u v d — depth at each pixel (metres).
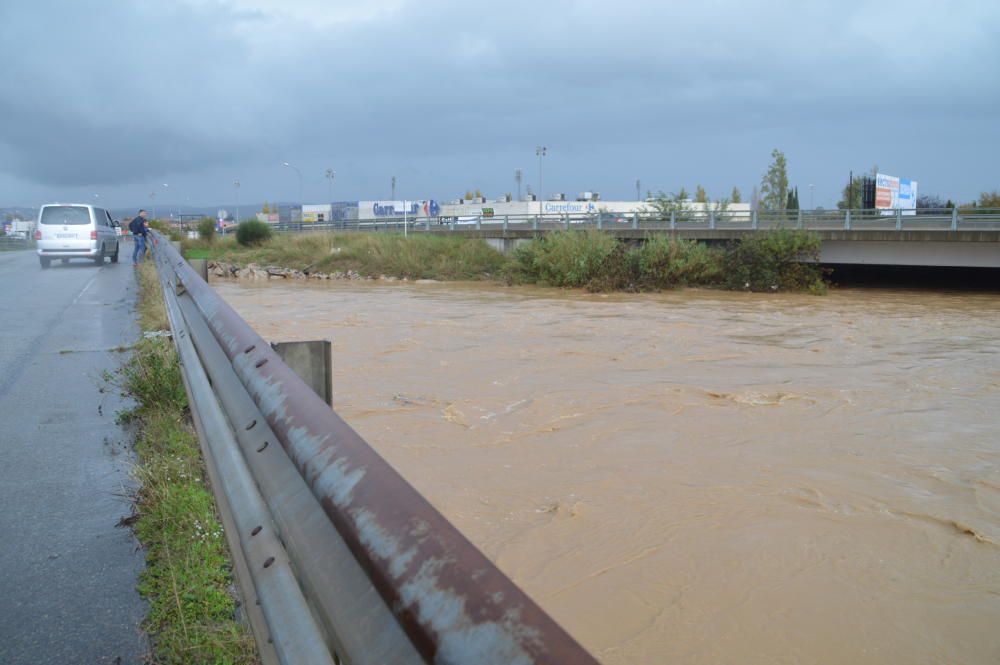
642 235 33.19
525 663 0.84
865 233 27.73
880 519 5.90
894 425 8.55
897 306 22.58
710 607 4.63
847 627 4.43
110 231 27.98
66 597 3.27
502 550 5.33
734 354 13.18
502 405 9.12
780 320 18.55
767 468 7.02
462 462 7.05
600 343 14.18
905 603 4.70
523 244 32.19
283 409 2.06
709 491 6.41
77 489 4.59
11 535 3.93
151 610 3.12
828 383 10.71
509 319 18.12
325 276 34.00
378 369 11.34
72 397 6.91
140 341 9.59
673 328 16.66
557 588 4.84
